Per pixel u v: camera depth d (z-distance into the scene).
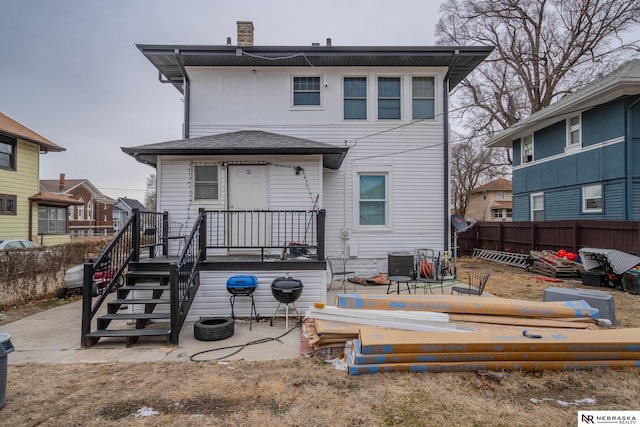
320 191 7.35
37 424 2.64
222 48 8.30
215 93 8.95
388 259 8.75
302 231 7.32
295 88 9.14
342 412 2.79
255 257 6.58
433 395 3.05
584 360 3.56
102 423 2.65
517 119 20.31
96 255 10.41
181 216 7.26
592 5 17.19
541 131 13.38
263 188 7.36
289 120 9.03
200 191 7.35
